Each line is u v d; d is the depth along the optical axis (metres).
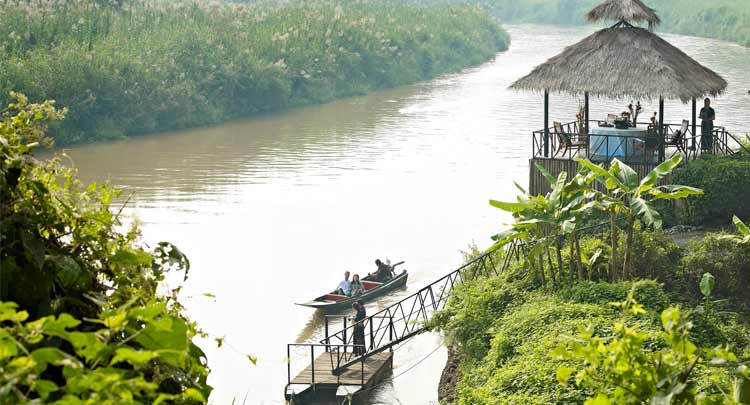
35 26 78.81
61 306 7.91
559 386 19.98
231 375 31.05
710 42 131.88
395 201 51.78
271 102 87.62
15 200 8.21
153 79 76.88
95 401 5.73
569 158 36.09
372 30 105.31
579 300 25.08
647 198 34.66
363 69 101.25
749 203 33.25
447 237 45.47
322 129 76.06
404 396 29.52
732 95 80.50
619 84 35.31
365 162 62.09
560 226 26.53
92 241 8.67
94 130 71.69
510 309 26.62
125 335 8.04
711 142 37.72
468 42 121.75
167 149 67.94
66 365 5.94
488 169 59.06
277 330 34.84
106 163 62.47
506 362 23.14
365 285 39.09
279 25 98.69
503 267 30.20
